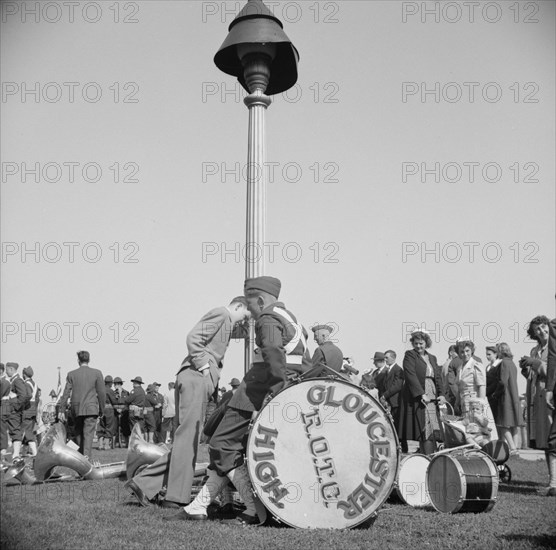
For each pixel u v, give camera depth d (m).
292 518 5.21
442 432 8.61
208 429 5.93
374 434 5.25
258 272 8.20
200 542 4.61
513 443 12.67
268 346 5.36
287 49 9.14
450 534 4.97
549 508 6.34
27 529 5.00
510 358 10.23
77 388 11.27
